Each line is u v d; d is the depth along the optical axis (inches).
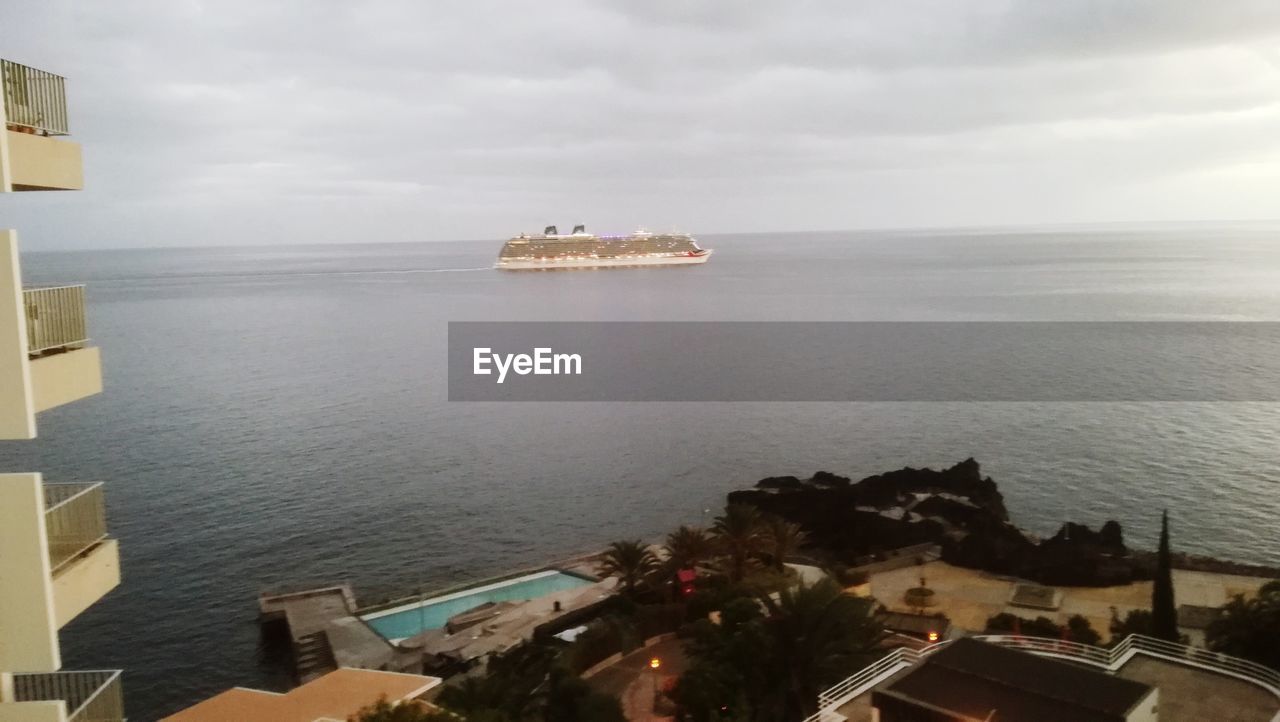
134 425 4153.5
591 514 2800.2
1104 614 1438.2
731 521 1530.5
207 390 5059.1
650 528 2635.3
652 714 1093.8
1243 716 767.1
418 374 5536.4
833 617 982.4
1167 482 2947.8
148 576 2244.1
